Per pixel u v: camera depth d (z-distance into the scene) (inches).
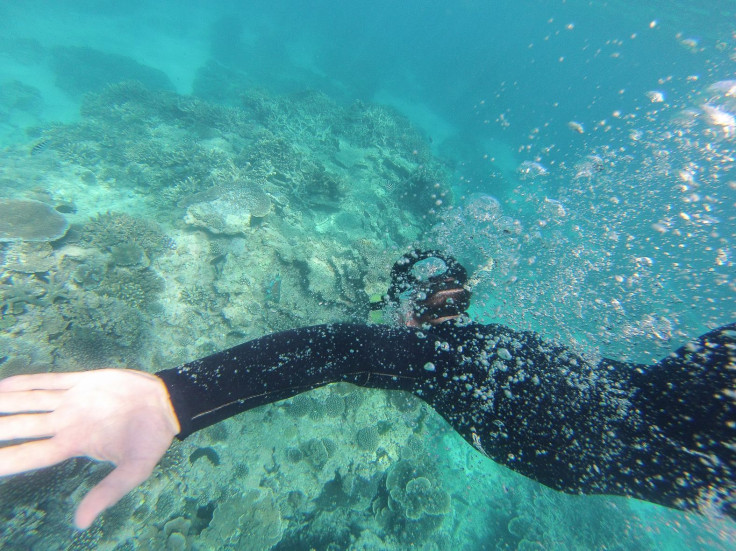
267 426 214.7
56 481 152.1
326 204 414.3
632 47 1595.7
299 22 1784.0
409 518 204.4
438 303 51.1
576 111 1771.7
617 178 511.2
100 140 466.9
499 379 42.6
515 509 245.0
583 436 39.5
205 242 303.0
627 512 253.4
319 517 200.1
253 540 182.4
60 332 210.5
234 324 262.5
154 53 1011.9
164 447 30.9
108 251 271.4
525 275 325.7
